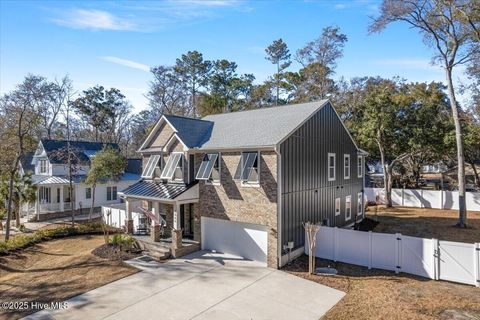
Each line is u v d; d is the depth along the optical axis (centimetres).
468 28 2330
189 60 5422
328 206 2178
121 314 1169
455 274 1375
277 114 2105
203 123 2311
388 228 2402
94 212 3525
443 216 2770
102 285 1442
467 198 3062
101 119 5778
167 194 1925
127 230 2152
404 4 2430
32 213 3419
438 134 2994
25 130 2766
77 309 1220
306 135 1914
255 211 1723
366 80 4381
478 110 3102
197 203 1986
